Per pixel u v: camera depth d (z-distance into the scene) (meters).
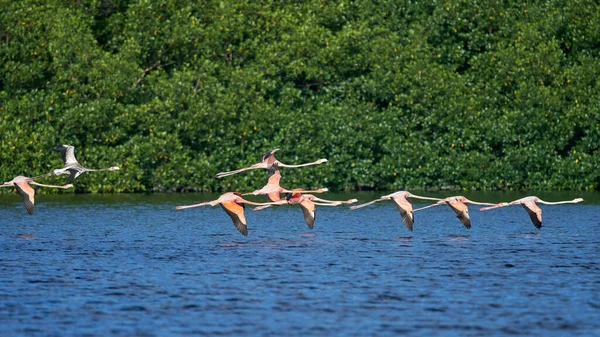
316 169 178.62
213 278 84.44
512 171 183.88
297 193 104.06
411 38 191.75
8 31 169.75
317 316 70.38
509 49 187.25
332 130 180.00
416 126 189.88
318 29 185.88
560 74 187.25
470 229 121.25
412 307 73.06
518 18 193.25
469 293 78.00
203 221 130.00
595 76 186.50
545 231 118.62
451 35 194.00
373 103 186.62
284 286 80.88
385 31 190.88
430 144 185.88
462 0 191.00
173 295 77.25
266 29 188.12
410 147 182.75
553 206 153.25
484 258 95.69
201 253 99.19
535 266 90.56
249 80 178.62
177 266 90.69
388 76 185.12
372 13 196.62
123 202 158.25
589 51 192.25
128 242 107.50
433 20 193.00
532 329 66.88
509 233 116.75
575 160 185.75
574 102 186.25
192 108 174.75
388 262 93.12
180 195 172.50
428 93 183.75
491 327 67.31
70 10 178.50
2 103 169.75
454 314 70.94
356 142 181.88
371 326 67.62
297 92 184.38
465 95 185.75
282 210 148.00
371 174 181.75
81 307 72.88
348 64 186.88
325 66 185.88
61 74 172.38
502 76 188.12
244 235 103.69
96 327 67.19
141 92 181.75
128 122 173.00
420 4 196.62
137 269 88.88
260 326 67.62
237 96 178.50
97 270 88.25
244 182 177.88
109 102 172.00
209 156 180.38
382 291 78.75
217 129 177.88
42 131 169.25
